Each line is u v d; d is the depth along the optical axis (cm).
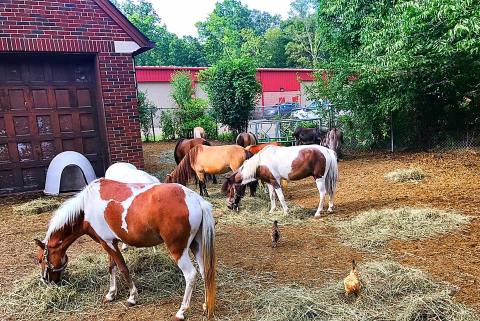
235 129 1964
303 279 427
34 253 548
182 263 355
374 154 1325
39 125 931
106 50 938
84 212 385
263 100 3497
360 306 357
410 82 1156
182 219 346
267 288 409
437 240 511
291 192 885
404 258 463
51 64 934
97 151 997
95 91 982
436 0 773
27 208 767
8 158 905
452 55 1040
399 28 920
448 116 1301
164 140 2159
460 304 350
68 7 888
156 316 370
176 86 2359
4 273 480
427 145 1291
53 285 412
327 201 769
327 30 1492
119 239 377
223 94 1905
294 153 657
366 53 1171
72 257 514
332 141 1245
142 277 444
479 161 1004
